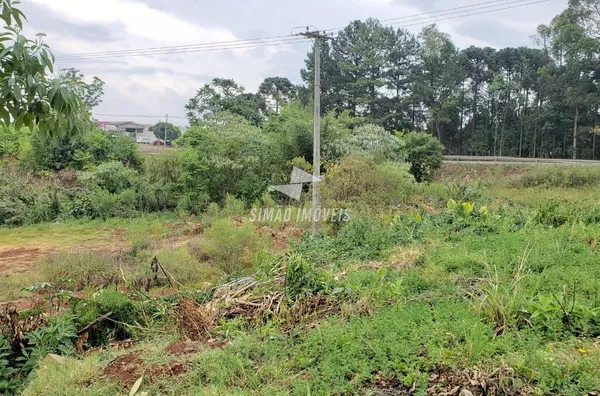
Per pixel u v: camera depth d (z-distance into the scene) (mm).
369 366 3080
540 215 8117
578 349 2986
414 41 39812
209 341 3971
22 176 17844
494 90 40062
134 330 4633
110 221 14398
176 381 3133
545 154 37594
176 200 16391
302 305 4434
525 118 38469
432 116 37969
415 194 13805
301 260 5082
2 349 3904
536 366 2801
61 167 19266
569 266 4902
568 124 35844
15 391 3580
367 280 5270
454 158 29094
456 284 4812
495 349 3078
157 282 7191
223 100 27812
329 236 8898
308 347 3480
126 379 3221
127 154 20312
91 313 4602
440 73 38219
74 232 13055
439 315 3775
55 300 5773
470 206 8711
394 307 4176
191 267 7633
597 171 18391
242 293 5414
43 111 2471
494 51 42312
